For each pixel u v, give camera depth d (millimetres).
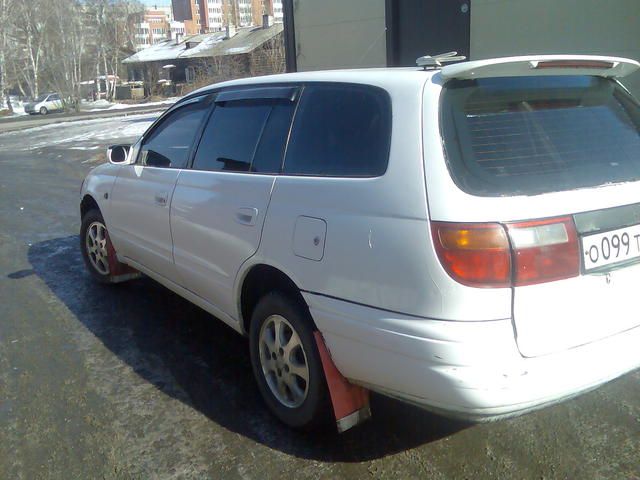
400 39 9031
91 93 58406
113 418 3367
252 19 114312
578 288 2418
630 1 6367
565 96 2822
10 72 54500
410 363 2412
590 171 2611
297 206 2904
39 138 23594
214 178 3557
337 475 2834
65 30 46938
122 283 5602
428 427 3186
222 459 2986
